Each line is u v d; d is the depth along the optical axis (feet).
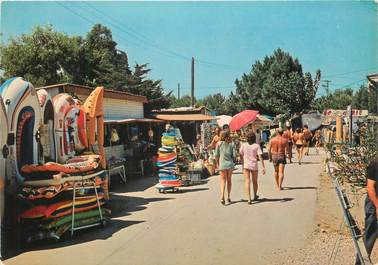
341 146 49.52
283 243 23.16
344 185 40.24
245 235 24.93
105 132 52.03
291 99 136.05
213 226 27.27
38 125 27.78
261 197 37.24
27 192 24.02
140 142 60.54
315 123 131.75
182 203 35.68
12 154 25.05
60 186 24.52
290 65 140.05
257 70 149.59
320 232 25.09
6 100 25.39
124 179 49.47
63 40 85.66
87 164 27.89
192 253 21.88
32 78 75.66
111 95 53.93
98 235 25.88
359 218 27.99
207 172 54.95
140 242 24.14
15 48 75.87
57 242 24.50
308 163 69.82
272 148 41.11
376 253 20.45
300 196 37.17
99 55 96.63
